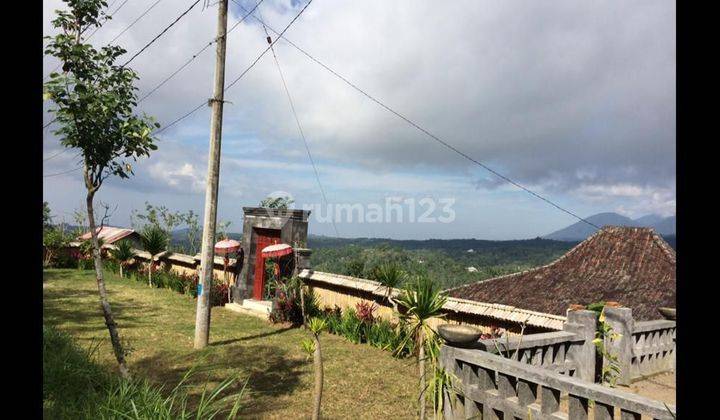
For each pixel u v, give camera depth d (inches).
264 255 525.3
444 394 215.0
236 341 424.8
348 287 493.4
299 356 377.7
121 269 874.1
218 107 414.9
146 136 254.7
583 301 609.9
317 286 536.7
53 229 995.3
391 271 443.2
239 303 614.5
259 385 302.7
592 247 735.7
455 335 212.4
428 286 226.4
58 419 175.9
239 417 246.2
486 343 223.5
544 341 241.0
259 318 546.0
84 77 243.8
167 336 430.0
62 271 896.3
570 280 676.7
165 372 322.3
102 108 238.1
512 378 200.4
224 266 666.2
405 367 355.6
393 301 395.5
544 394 182.2
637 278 641.0
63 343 275.1
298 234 559.2
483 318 366.9
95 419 171.8
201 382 302.0
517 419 192.9
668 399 250.5
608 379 265.1
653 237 706.8
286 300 519.8
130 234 1008.9
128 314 526.3
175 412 202.8
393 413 263.1
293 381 313.1
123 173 259.4
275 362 358.3
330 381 315.6
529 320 327.9
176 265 802.2
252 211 628.7
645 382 280.4
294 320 515.5
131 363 338.6
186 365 342.0
